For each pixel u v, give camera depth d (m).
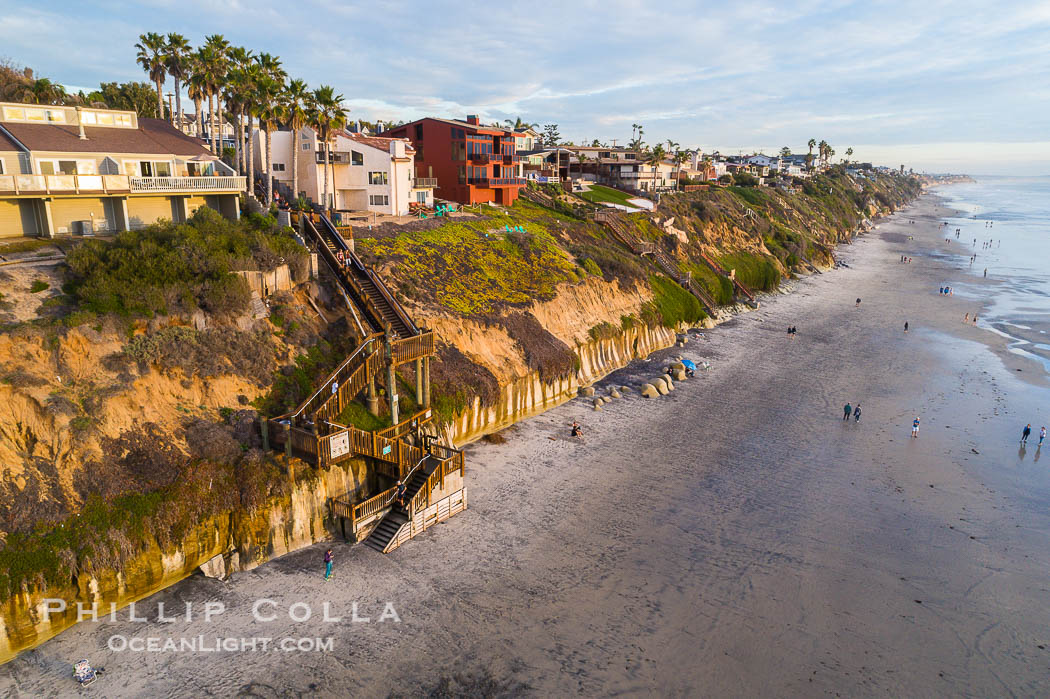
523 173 94.75
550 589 25.59
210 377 29.33
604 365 53.66
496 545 28.48
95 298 28.55
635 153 142.88
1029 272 109.38
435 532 29.31
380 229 51.81
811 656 22.36
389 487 30.61
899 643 23.14
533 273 54.97
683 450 39.03
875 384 51.94
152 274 30.48
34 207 35.38
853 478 35.72
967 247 142.38
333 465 28.61
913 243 150.00
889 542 29.53
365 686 20.50
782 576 26.83
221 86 51.72
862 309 81.56
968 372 55.19
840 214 166.75
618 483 34.62
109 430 25.12
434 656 21.89
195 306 30.94
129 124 43.78
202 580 24.83
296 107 49.25
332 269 39.44
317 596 24.52
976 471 36.78
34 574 20.95
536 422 42.75
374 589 25.09
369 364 31.25
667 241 81.44
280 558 26.61
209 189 41.44
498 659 21.84
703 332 68.50
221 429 27.50
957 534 30.31
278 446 27.56
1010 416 45.22
